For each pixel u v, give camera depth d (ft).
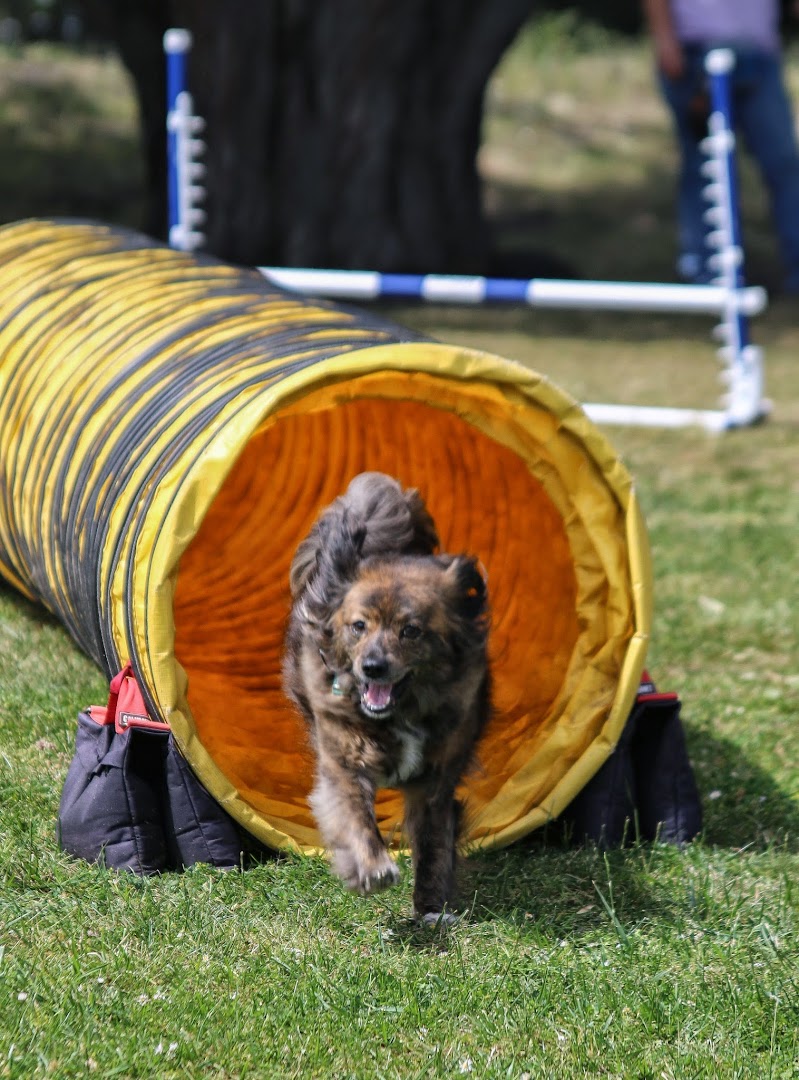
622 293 54.95
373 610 22.68
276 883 24.04
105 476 27.02
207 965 21.26
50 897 22.90
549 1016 20.61
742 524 48.11
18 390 33.50
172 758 24.53
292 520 37.73
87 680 32.19
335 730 23.52
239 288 33.88
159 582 22.95
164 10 84.99
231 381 25.72
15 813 25.61
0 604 37.63
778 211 85.20
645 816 27.37
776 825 28.40
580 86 159.43
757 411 62.44
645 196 125.18
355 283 54.39
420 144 86.63
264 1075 18.70
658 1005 20.86
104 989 20.25
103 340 31.76
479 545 31.63
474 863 25.43
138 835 24.25
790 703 34.09
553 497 26.27
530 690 27.91
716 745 31.73
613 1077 19.27
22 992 19.81
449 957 22.16
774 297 95.14
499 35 85.56
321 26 82.99
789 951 22.80
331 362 23.68
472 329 81.41
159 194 88.89
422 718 23.61
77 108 131.03
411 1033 19.94
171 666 23.30
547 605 28.25
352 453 36.81
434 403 25.21
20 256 39.58
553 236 109.40
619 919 23.98
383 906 23.94
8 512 33.50
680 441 59.52
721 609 40.42
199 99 84.79
